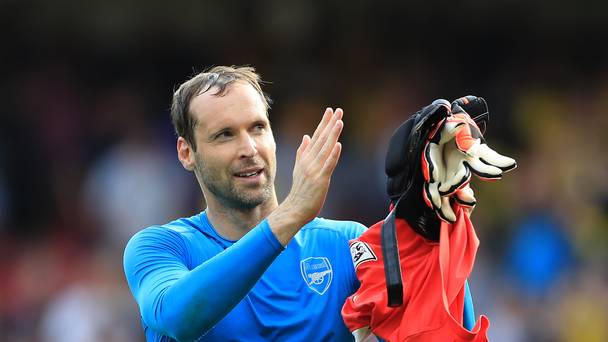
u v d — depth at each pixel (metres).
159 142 38.69
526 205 37.25
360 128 40.25
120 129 40.28
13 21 42.56
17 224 39.06
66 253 37.25
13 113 41.34
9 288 36.78
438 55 43.81
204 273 11.26
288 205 11.30
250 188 12.58
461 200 11.85
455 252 11.79
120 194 36.66
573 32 44.75
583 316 34.38
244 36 42.34
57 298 35.31
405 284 11.93
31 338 35.38
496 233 36.22
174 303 11.37
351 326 12.20
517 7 44.47
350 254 13.02
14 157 40.16
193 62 42.84
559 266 35.53
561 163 39.97
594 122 42.31
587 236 36.66
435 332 11.67
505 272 35.44
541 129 41.34
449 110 11.45
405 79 42.50
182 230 13.07
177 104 13.08
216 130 12.51
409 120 11.80
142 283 12.31
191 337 11.44
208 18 42.44
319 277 12.81
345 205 35.97
